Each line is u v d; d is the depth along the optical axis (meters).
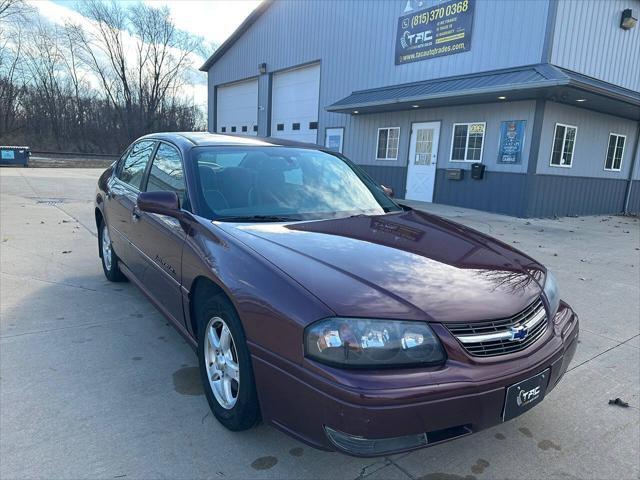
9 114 46.84
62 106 49.38
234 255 2.32
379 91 15.58
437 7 13.49
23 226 7.71
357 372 1.77
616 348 3.73
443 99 11.86
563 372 2.31
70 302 4.18
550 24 10.71
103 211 4.73
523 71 11.04
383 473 2.17
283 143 3.79
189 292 2.66
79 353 3.21
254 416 2.22
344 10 17.20
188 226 2.78
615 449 2.42
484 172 12.55
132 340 3.44
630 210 15.79
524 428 2.58
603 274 6.11
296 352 1.88
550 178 11.99
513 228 9.84
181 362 3.13
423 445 1.82
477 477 2.17
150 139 4.08
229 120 26.25
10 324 3.65
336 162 3.80
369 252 2.36
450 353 1.85
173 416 2.52
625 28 12.52
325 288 1.95
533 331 2.15
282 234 2.55
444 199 13.80
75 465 2.11
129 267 3.97
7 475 2.02
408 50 14.66
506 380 1.90
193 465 2.15
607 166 14.08
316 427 1.84
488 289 2.14
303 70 19.94
